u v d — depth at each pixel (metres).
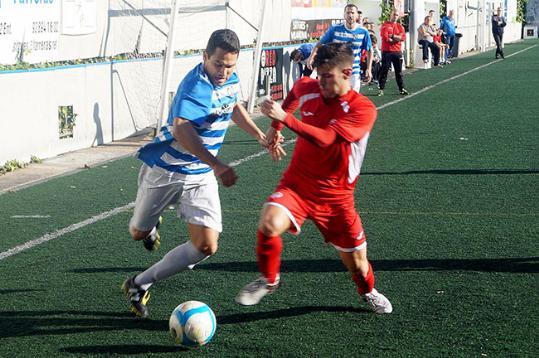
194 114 5.57
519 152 13.47
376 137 15.35
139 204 6.07
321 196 5.75
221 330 5.86
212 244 5.89
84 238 8.33
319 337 5.70
